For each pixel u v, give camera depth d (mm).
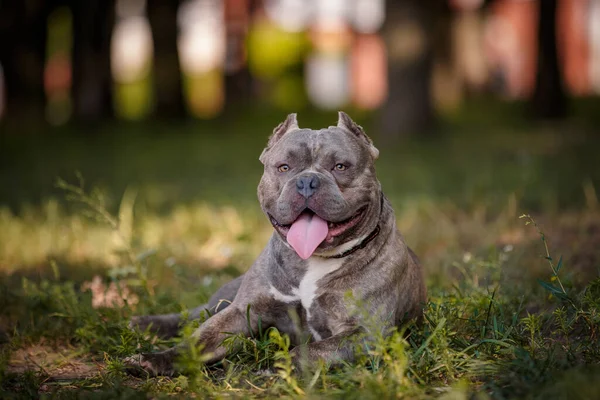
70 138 27766
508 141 22859
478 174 16047
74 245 10148
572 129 24984
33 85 31906
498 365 5059
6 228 11430
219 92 43156
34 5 30844
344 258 5598
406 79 23625
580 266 7973
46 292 7340
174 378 5297
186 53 48062
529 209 11938
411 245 9906
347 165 5578
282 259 5703
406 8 23500
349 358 5219
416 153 21047
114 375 5328
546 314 6070
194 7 42281
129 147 25297
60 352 6348
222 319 5723
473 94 37781
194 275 8562
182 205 13438
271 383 5020
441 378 5059
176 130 29469
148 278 8031
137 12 34844
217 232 10953
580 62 41250
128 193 15609
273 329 5289
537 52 28125
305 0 44531
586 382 4281
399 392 4570
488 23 41781
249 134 28672
